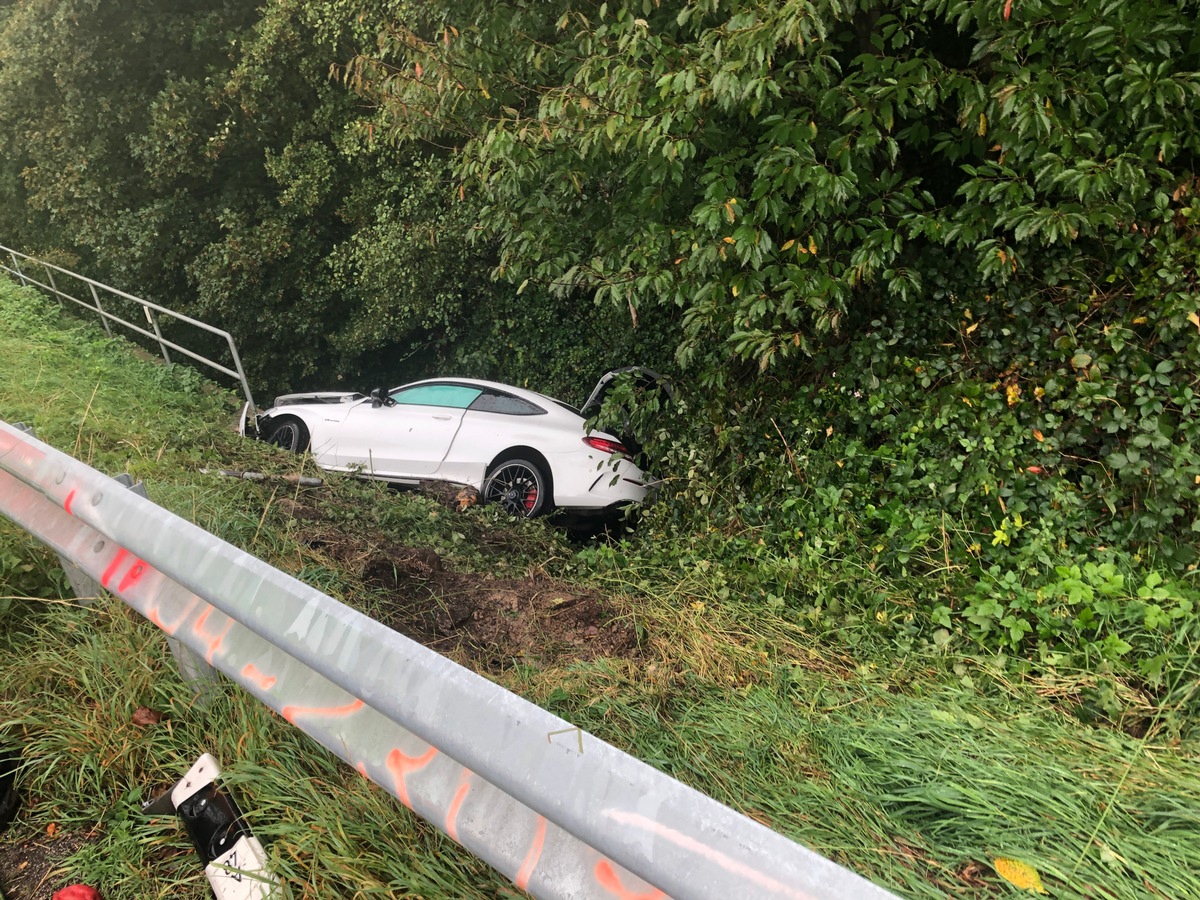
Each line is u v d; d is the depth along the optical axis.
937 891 2.07
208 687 2.44
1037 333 5.25
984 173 4.89
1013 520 4.60
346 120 14.17
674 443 6.78
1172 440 4.54
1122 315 4.97
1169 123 4.60
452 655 3.49
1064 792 2.49
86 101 15.35
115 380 9.28
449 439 8.36
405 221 13.34
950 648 3.81
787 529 5.32
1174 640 3.41
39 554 3.24
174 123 14.59
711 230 5.13
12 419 5.70
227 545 2.15
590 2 6.32
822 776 2.62
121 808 2.20
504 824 1.56
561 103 5.42
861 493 5.19
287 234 15.30
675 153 4.98
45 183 16.30
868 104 4.91
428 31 10.70
